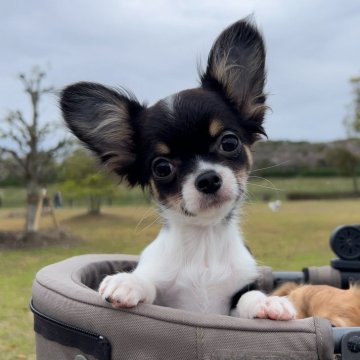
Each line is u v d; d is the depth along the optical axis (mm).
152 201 312
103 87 306
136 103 312
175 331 212
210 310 297
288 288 379
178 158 280
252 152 317
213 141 281
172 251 297
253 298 269
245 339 206
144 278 280
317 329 206
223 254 300
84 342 234
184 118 279
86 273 343
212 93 302
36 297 273
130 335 219
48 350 260
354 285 375
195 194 272
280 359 203
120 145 313
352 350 206
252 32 315
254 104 315
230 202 281
